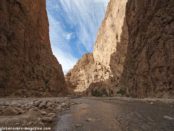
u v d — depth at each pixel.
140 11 37.41
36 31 42.84
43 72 40.78
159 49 28.95
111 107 13.77
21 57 33.12
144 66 32.09
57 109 11.92
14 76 29.67
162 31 29.05
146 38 33.47
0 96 25.28
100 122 7.65
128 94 37.66
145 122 7.64
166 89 25.88
